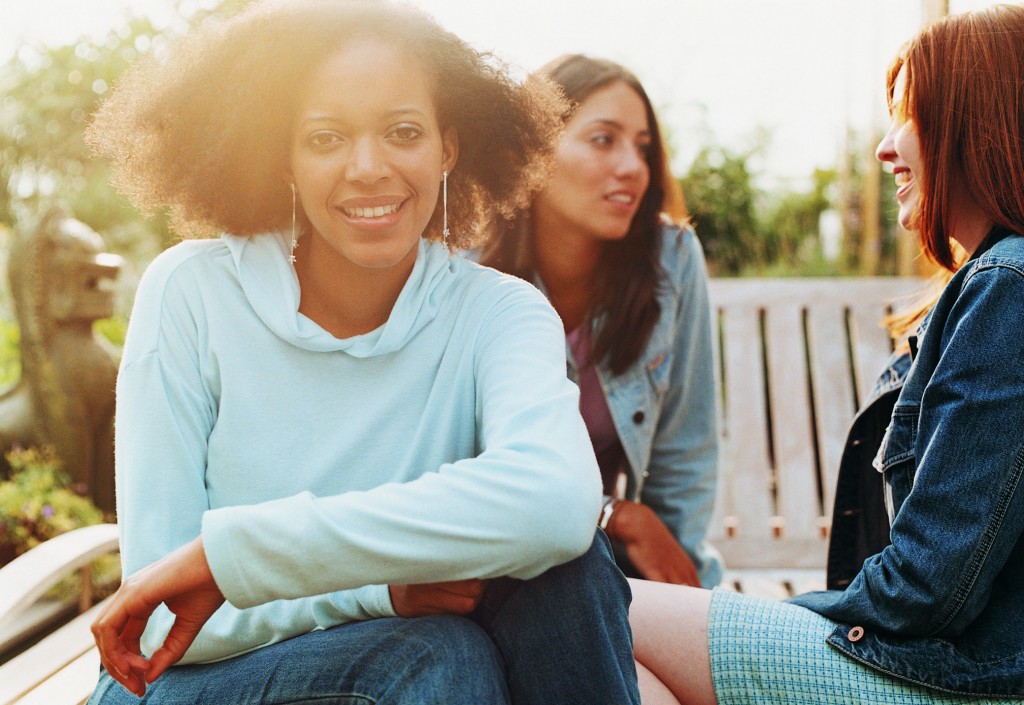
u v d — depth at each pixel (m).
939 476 1.27
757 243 5.29
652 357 2.10
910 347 1.55
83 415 3.01
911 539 1.29
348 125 1.24
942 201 1.47
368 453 1.29
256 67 1.27
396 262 1.28
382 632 1.14
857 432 1.69
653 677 1.46
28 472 2.86
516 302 1.34
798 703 1.36
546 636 1.18
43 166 5.38
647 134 2.06
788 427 2.70
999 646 1.29
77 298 3.00
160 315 1.28
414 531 1.07
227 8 1.45
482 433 1.28
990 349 1.27
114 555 2.61
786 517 2.66
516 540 1.09
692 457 2.28
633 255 2.07
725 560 2.65
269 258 1.33
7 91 5.23
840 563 1.72
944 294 1.39
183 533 1.23
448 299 1.36
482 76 1.40
